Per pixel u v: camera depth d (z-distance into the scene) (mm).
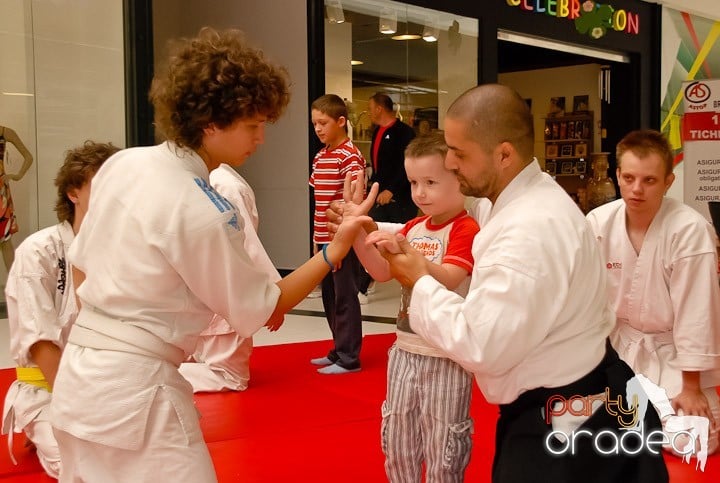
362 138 8578
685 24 12852
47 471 3041
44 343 2945
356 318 4984
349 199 2252
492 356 1754
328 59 8578
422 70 9336
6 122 7469
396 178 8023
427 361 2258
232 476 3094
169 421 1772
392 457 2350
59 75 7441
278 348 5762
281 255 9594
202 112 1809
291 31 9117
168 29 10445
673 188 12969
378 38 8930
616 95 12570
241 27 9672
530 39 10648
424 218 2504
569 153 13617
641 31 12234
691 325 3107
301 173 9250
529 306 1743
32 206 7590
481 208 2486
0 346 5945
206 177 1899
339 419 3896
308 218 9258
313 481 3037
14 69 7473
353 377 4812
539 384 1828
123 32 7203
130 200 1803
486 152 1913
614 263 3320
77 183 2908
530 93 14016
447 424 2232
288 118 9289
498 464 1922
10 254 7531
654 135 3188
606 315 1967
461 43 9711
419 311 1884
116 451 1762
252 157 9734
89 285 1833
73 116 7438
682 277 3131
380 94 8359
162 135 1938
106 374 1746
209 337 4426
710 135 6352
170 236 1752
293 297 2004
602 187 12656
